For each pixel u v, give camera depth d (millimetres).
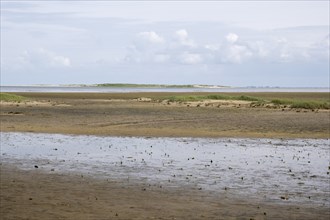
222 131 32688
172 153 22453
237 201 13070
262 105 64000
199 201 13023
